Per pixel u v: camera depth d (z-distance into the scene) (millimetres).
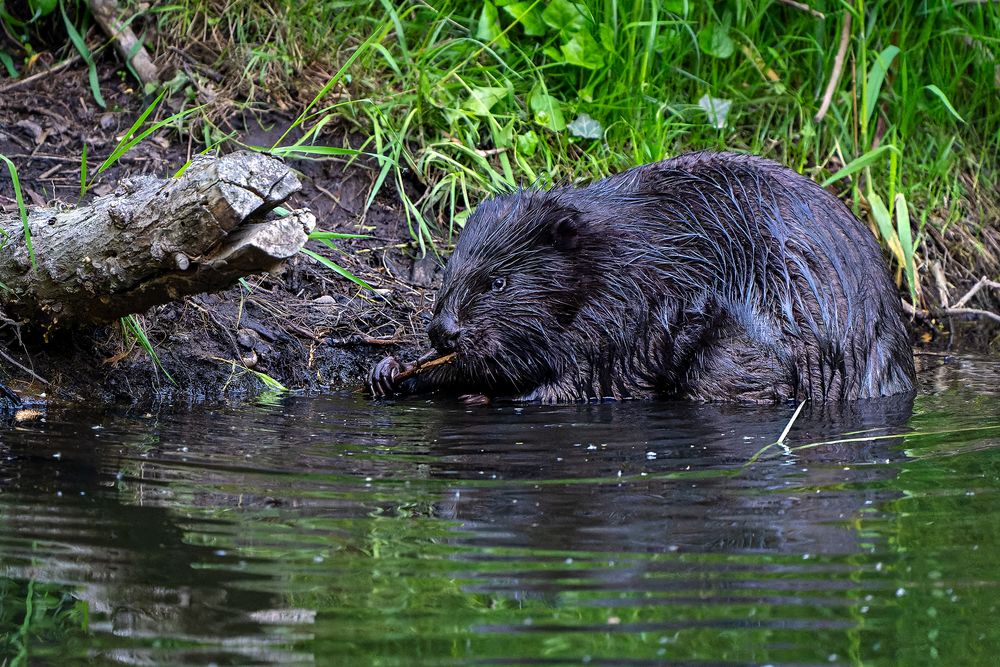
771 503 6445
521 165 12672
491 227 10258
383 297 11406
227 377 9875
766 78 14227
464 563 5488
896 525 6090
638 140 13219
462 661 4523
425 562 5496
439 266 11977
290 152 11602
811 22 14656
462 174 12305
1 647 4605
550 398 10117
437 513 6223
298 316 10859
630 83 13453
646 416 9117
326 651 4598
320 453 7559
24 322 8852
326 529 5953
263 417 8766
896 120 14461
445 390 10258
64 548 5633
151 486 6680
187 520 6066
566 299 10156
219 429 8258
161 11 13078
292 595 5105
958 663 4527
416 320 11273
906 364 10211
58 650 4590
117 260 7922
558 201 10297
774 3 14945
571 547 5715
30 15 12891
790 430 8445
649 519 6145
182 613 4918
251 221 7590
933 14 14836
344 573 5352
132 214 7730
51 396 9008
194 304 10352
